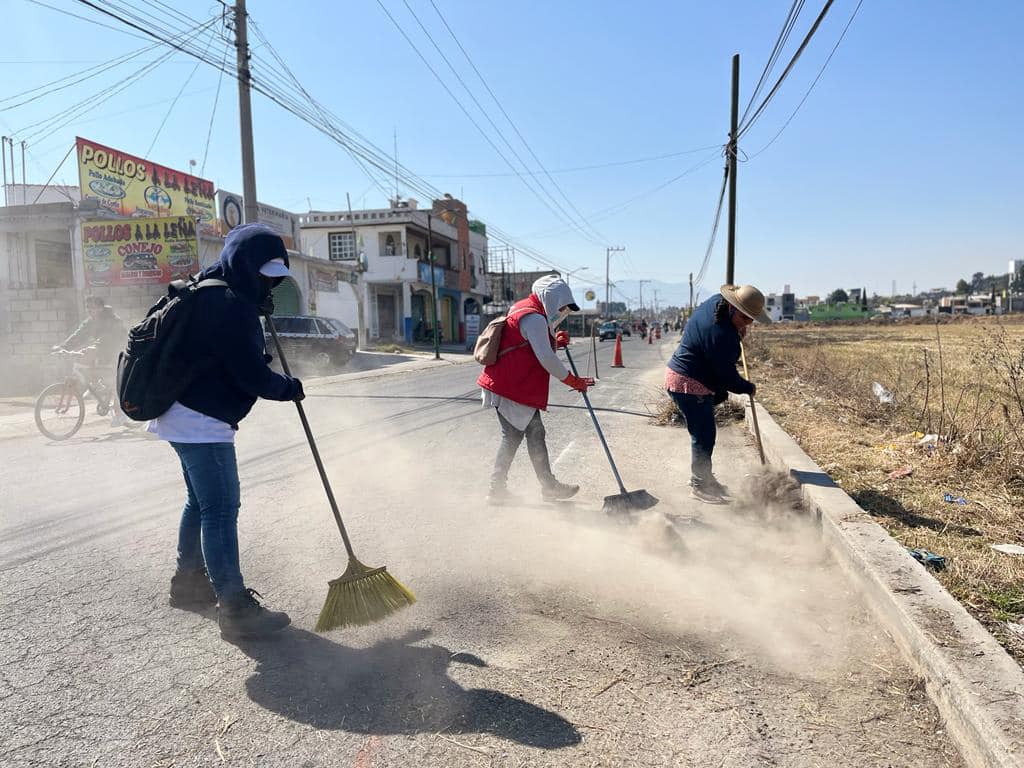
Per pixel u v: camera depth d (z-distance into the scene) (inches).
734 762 85.0
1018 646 100.7
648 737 90.2
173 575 140.1
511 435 194.2
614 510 173.6
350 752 87.3
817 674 104.9
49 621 122.8
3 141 815.1
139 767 84.0
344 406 419.2
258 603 118.0
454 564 150.3
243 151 559.5
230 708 96.7
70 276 775.7
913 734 90.4
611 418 365.1
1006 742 75.9
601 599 132.0
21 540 165.6
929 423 257.9
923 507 171.0
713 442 204.2
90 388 325.1
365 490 213.8
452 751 87.5
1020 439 211.5
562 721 93.7
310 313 1029.8
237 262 114.8
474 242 1972.2
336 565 150.2
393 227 1428.4
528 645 114.4
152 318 111.4
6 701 97.7
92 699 98.4
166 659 109.9
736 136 781.3
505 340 191.0
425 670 106.7
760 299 188.4
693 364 199.2
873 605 122.6
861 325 2618.1
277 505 196.5
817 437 260.8
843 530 146.9
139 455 268.4
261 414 384.5
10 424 359.6
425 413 385.7
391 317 1547.7
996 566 130.8
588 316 2915.8
